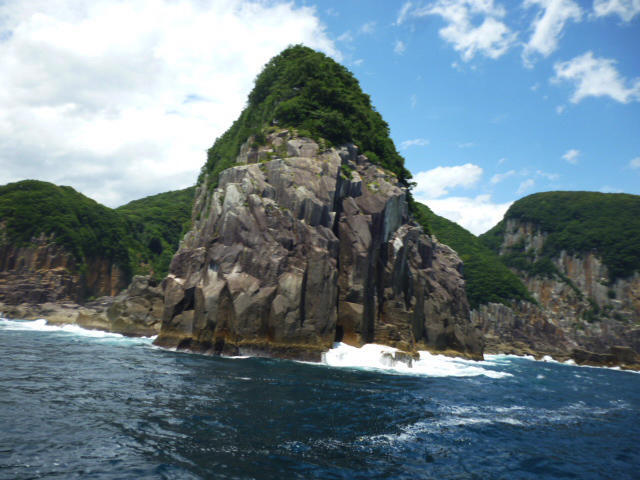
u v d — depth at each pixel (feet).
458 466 44.47
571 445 57.26
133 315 177.27
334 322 134.00
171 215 516.73
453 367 150.61
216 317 127.85
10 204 357.82
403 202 183.32
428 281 207.51
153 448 41.47
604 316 514.68
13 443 39.99
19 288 302.25
